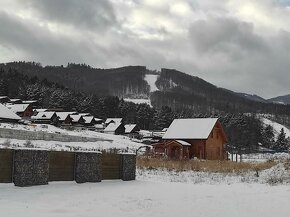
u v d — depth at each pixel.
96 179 22.42
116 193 17.69
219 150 69.38
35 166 18.39
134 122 158.62
